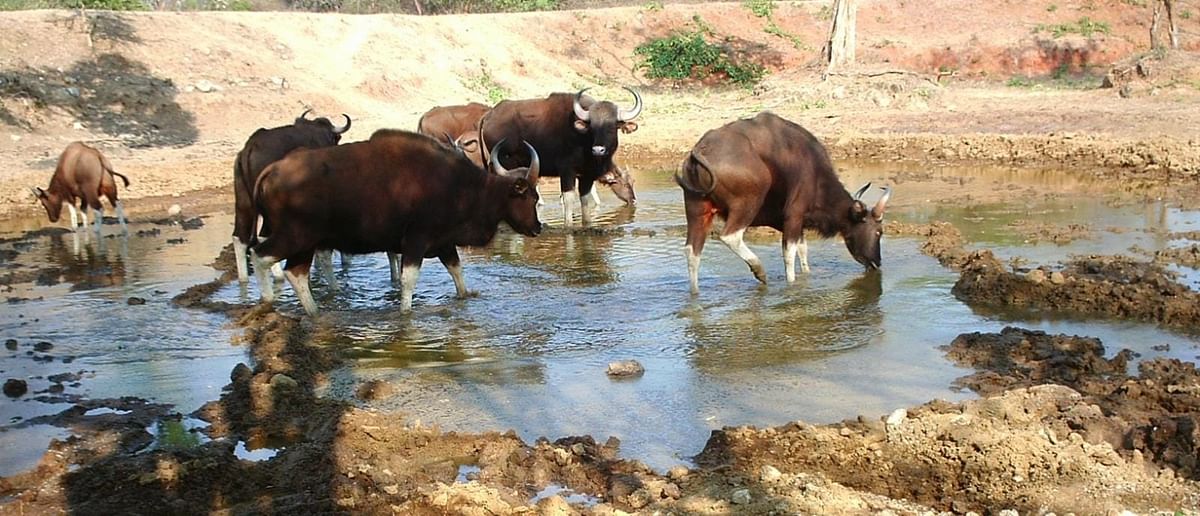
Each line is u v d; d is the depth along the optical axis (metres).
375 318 10.02
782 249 11.92
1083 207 14.94
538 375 8.21
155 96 25.86
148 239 14.55
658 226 14.77
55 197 14.98
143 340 9.38
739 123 10.31
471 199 10.20
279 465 6.40
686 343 8.94
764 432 6.71
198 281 11.84
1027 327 9.16
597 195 17.22
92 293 11.27
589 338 9.17
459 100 31.50
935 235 12.98
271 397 7.60
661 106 31.36
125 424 7.18
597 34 39.16
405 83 31.38
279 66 29.50
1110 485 5.75
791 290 10.63
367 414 7.21
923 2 42.50
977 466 6.03
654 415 7.28
